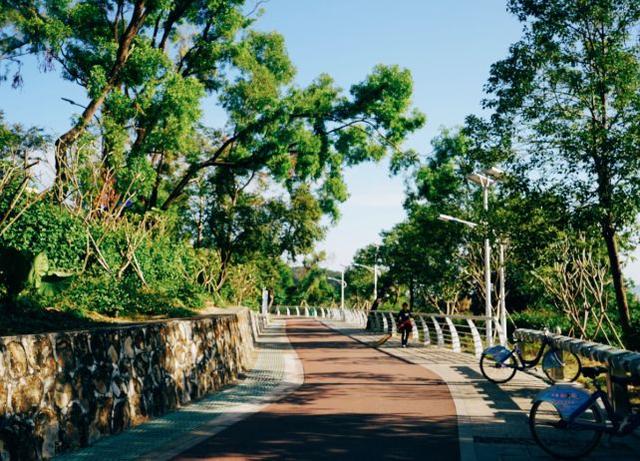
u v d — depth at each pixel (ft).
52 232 47.21
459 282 116.88
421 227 111.34
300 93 94.99
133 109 76.33
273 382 42.27
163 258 66.85
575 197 46.65
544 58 48.78
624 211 44.14
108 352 25.46
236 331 50.03
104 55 80.12
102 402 24.17
